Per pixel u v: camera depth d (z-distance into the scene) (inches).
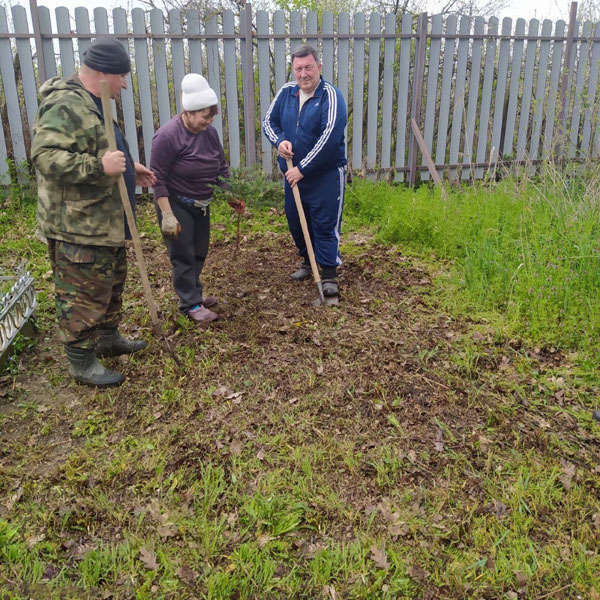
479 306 180.7
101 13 274.4
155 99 297.7
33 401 136.3
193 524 101.6
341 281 204.7
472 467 114.6
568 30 326.3
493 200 249.4
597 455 119.3
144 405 134.6
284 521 101.7
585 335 157.1
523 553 95.0
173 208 159.9
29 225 255.1
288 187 188.7
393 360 150.7
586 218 208.7
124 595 89.3
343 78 307.9
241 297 191.5
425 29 303.3
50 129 115.6
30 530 100.1
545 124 339.9
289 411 131.5
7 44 270.7
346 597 89.2
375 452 118.8
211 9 350.3
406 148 331.0
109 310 145.9
